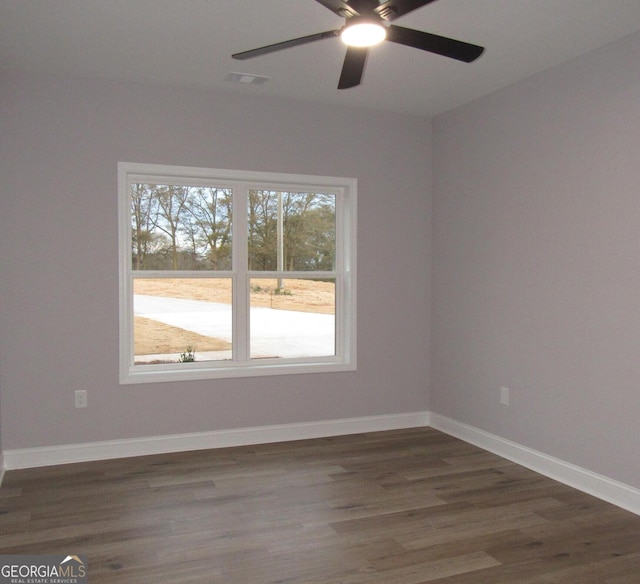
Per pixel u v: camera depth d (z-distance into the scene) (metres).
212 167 4.34
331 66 3.80
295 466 4.00
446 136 4.84
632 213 3.25
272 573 2.57
